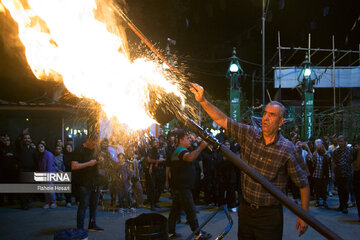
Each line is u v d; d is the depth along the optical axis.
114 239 4.81
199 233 4.53
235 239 4.79
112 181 6.84
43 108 9.38
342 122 16.77
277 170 2.33
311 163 8.46
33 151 7.38
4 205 7.53
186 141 4.67
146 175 7.05
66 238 2.59
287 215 6.39
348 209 7.09
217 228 5.38
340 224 5.77
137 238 2.44
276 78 22.00
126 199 6.79
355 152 6.03
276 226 2.30
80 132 11.39
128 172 6.80
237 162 1.99
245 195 2.43
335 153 6.82
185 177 4.54
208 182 7.52
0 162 7.53
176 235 4.95
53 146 10.63
